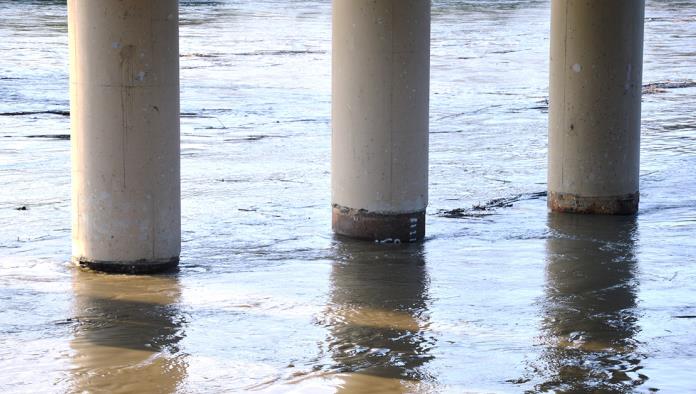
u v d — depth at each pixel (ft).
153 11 86.38
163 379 64.95
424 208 101.19
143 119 86.79
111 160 86.84
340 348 70.95
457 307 80.38
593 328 75.87
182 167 136.26
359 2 96.94
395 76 97.71
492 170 138.31
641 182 130.00
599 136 112.16
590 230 105.91
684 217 112.06
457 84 233.96
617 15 110.83
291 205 115.03
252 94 209.87
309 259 93.50
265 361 68.33
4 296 80.94
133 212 87.56
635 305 81.46
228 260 92.79
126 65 86.07
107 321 75.72
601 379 66.13
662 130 171.12
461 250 97.60
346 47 98.32
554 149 114.11
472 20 416.46
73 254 89.97
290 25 378.32
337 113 100.32
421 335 73.82
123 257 87.86
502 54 298.97
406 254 95.96
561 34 112.16
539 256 95.50
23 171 131.34
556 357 69.77
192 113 184.44
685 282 87.81
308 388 63.77
